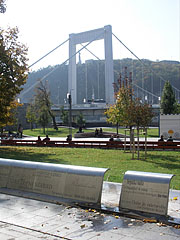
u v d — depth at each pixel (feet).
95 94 420.77
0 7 87.10
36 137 157.58
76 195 28.17
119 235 20.20
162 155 69.21
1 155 70.74
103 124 293.64
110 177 40.50
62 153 74.33
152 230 20.92
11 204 27.76
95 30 258.16
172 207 25.77
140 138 134.41
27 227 22.00
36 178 31.42
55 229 21.53
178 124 126.62
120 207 25.55
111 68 246.27
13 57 88.79
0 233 21.01
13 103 97.19
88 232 20.85
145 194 24.59
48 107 218.18
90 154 71.56
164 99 188.85
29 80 449.48
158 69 460.96
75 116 283.59
